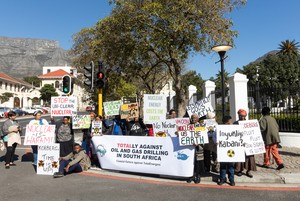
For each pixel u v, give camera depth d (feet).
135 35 54.03
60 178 26.63
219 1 48.11
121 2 49.98
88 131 32.55
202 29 48.29
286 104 40.27
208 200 20.26
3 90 229.86
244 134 25.46
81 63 85.71
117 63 70.90
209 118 29.84
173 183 24.77
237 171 25.55
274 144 27.53
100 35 61.41
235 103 41.52
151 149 26.76
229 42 49.21
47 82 296.71
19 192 22.30
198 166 24.94
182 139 24.70
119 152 28.37
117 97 108.88
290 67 183.11
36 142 29.99
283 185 23.94
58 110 33.37
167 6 48.16
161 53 56.54
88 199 20.61
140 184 24.49
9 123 31.65
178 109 55.06
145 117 34.04
